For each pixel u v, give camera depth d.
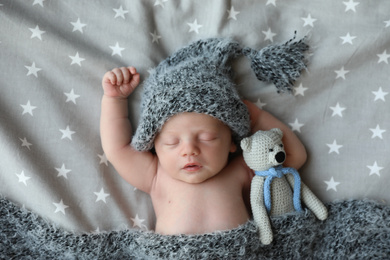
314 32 1.41
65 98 1.37
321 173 1.40
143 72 1.40
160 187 1.36
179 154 1.25
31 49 1.36
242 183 1.37
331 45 1.39
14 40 1.35
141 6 1.40
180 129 1.25
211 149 1.26
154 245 1.22
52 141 1.35
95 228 1.33
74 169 1.35
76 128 1.37
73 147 1.36
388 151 1.37
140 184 1.37
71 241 1.27
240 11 1.41
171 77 1.27
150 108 1.26
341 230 1.33
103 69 1.39
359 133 1.39
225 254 1.20
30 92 1.35
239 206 1.32
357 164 1.38
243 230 1.22
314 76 1.40
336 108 1.40
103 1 1.41
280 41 1.42
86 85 1.38
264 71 1.37
